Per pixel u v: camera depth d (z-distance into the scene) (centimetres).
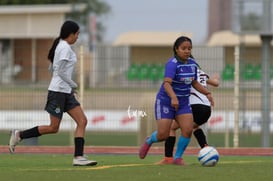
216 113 5516
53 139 6003
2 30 12212
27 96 5944
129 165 2841
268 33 5275
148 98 4722
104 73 5812
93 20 12312
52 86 2795
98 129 6106
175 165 2805
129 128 6119
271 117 5631
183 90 2761
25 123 5884
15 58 5934
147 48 12550
